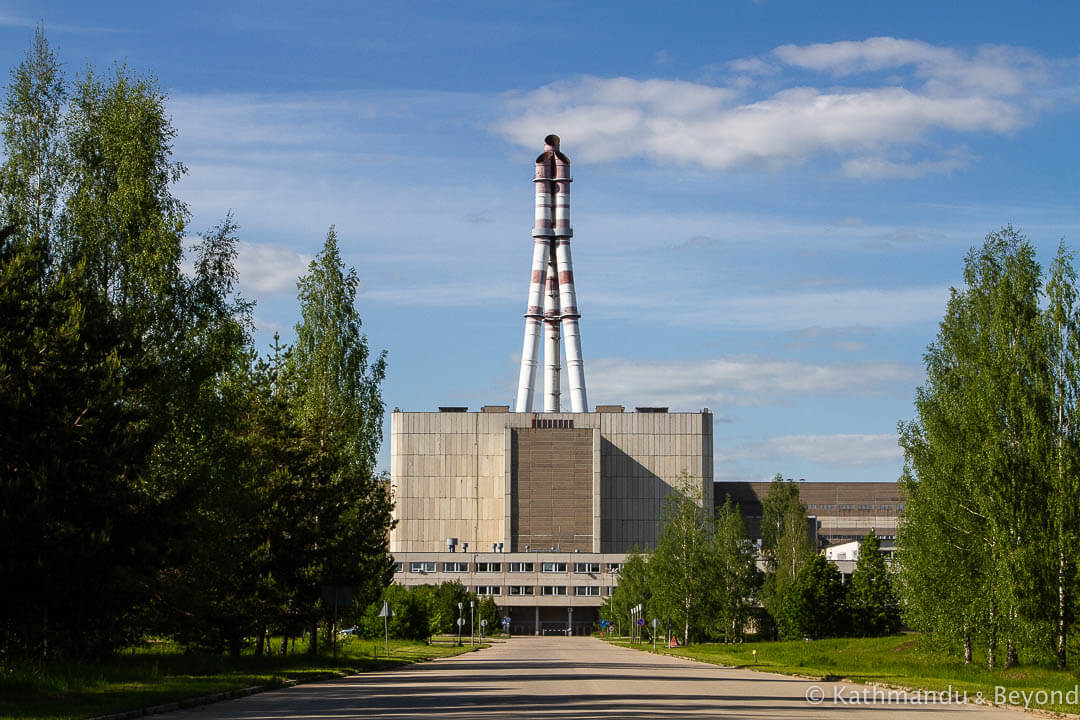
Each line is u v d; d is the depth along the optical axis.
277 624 53.31
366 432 70.56
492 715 27.22
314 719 26.06
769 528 187.25
